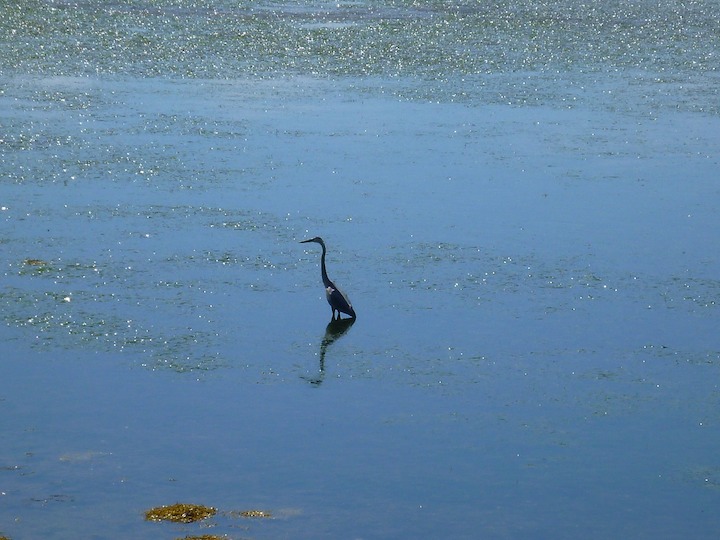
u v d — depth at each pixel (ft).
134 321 59.52
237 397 51.37
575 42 149.07
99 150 91.15
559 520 41.60
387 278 67.10
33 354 55.16
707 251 72.84
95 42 137.39
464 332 59.77
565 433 48.78
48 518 40.11
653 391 53.26
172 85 117.29
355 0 178.70
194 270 67.10
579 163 92.12
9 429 47.29
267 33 146.72
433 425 49.14
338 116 105.81
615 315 62.44
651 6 183.73
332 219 77.10
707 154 95.50
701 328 60.80
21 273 65.36
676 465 46.09
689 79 127.95
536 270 68.95
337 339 58.44
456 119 105.91
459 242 73.51
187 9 163.02
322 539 39.42
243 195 81.41
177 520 40.19
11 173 84.23
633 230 76.59
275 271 67.51
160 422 48.52
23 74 119.24
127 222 74.79
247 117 104.27
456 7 174.60
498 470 45.29
